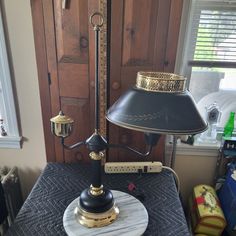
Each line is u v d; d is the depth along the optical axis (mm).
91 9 1017
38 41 1100
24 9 1203
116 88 1149
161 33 1060
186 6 1224
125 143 1261
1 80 1338
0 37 1242
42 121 1330
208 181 1586
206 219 1260
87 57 1107
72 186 1125
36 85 1353
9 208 1383
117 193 1054
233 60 1393
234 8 1282
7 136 1478
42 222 911
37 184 1136
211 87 1461
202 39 1353
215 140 1518
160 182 1175
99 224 862
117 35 1059
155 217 950
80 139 1267
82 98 1187
